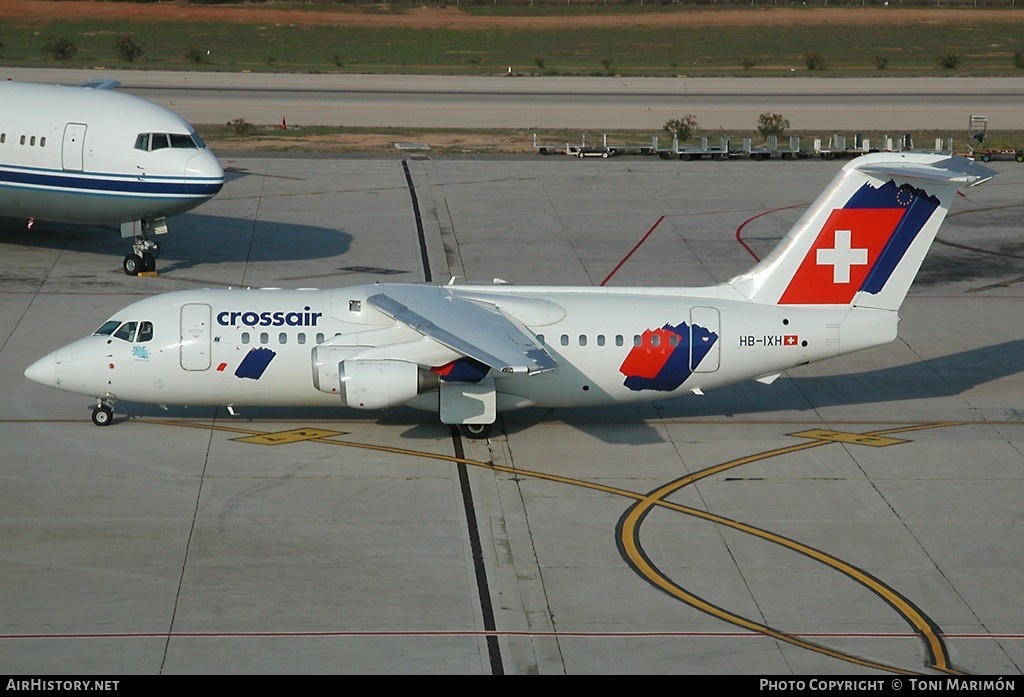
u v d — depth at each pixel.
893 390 118.12
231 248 162.88
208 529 83.25
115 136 148.00
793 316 102.12
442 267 155.62
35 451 96.44
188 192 148.00
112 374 99.94
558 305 102.12
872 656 68.81
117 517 84.69
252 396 101.56
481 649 68.44
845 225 100.88
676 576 78.19
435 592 75.25
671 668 66.75
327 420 106.12
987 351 129.75
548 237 172.38
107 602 72.75
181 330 100.06
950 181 98.31
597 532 84.50
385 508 87.62
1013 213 191.38
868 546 83.25
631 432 105.19
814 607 74.56
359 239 168.88
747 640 70.25
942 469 97.56
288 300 102.00
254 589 74.94
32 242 162.62
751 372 102.88
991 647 70.31
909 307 144.62
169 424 103.69
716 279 153.12
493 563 79.44
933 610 74.69
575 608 73.62
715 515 87.81
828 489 93.06
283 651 67.56
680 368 101.81
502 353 88.31
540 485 92.69
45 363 100.25
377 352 98.00
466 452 99.25
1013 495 92.38
